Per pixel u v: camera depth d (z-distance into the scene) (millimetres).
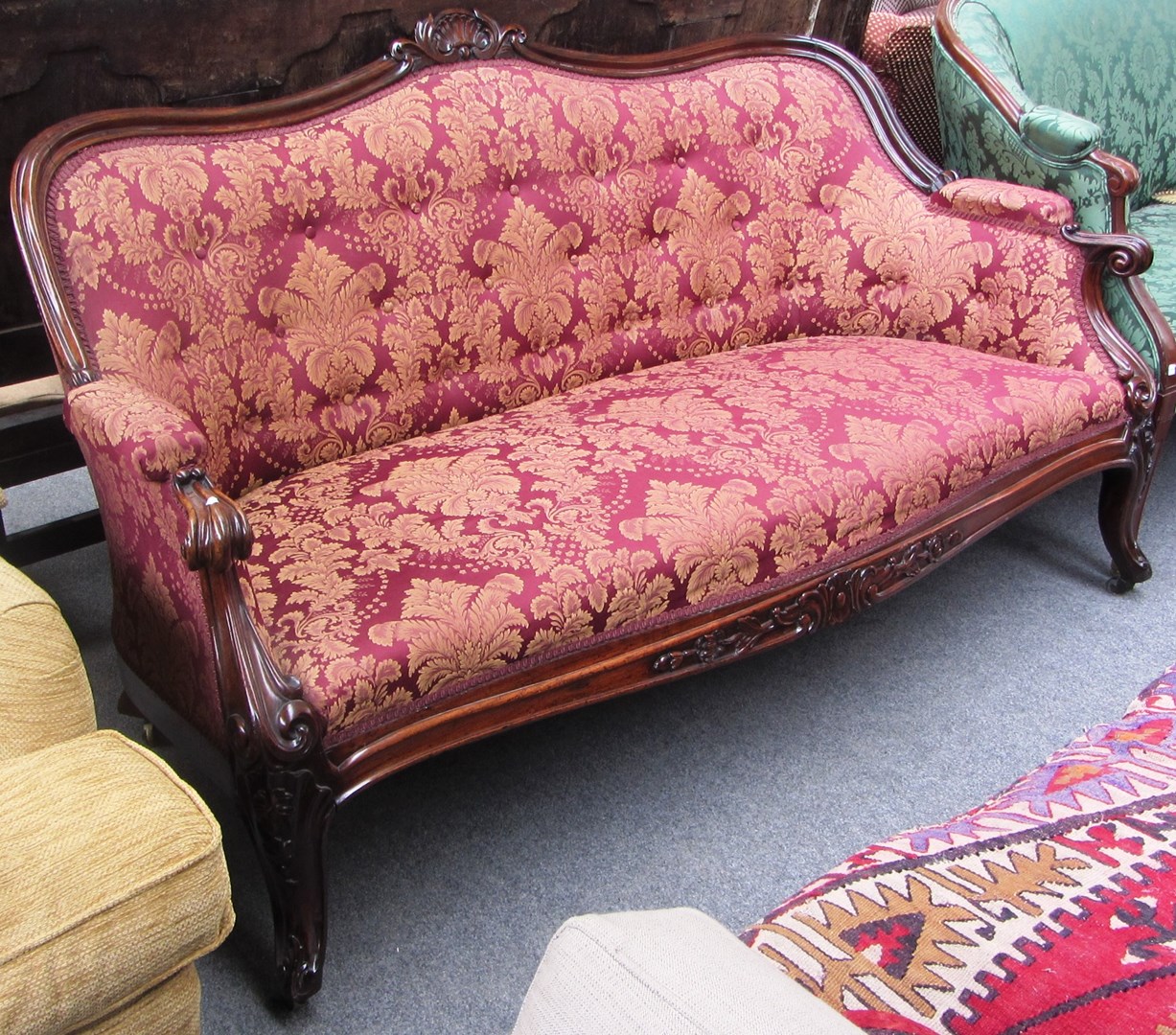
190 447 1296
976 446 1825
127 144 1619
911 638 2121
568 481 1627
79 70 1736
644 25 2326
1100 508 2221
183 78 1838
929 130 2777
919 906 820
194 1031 1053
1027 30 2609
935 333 2246
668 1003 554
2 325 1857
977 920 800
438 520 1536
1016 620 2182
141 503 1365
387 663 1305
